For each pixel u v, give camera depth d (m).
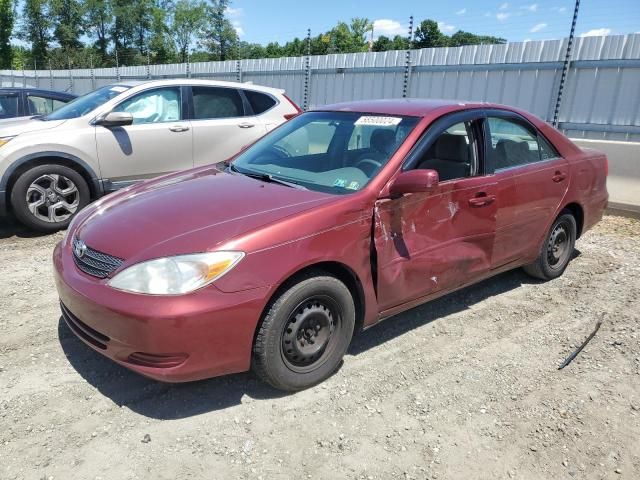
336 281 3.11
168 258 2.71
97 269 2.90
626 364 3.61
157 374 2.71
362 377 3.36
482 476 2.59
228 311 2.71
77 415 2.90
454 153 3.83
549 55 9.93
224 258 2.71
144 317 2.61
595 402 3.19
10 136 5.95
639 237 6.59
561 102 9.81
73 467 2.53
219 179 3.75
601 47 9.20
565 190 4.71
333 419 2.95
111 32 68.31
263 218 2.95
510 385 3.34
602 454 2.77
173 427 2.84
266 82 16.38
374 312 3.39
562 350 3.79
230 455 2.65
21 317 3.98
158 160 6.81
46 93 9.34
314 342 3.14
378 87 13.10
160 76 22.03
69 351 3.52
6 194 5.88
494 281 5.05
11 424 2.80
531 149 4.51
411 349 3.73
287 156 4.04
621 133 9.13
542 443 2.83
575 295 4.74
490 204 3.97
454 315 4.30
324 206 3.10
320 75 14.59
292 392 3.15
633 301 4.61
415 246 3.51
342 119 4.11
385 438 2.82
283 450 2.70
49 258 5.33
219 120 7.26
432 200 3.57
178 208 3.18
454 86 11.53
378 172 3.41
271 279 2.80
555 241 4.90
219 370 2.81
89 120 6.39
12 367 3.32
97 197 6.52
